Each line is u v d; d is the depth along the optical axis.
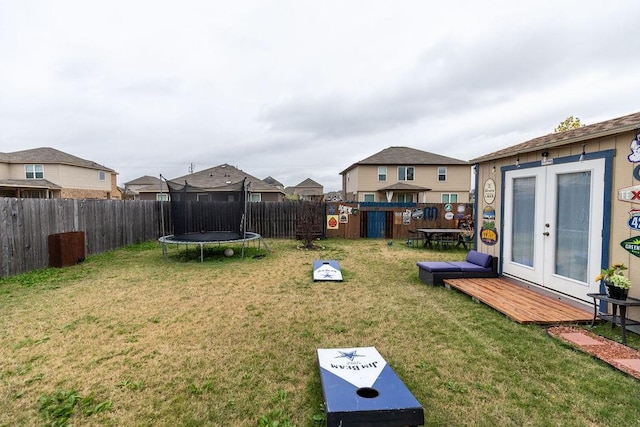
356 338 3.71
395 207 14.70
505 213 6.28
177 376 2.88
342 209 14.59
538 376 2.86
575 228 4.74
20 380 2.80
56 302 5.06
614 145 4.09
